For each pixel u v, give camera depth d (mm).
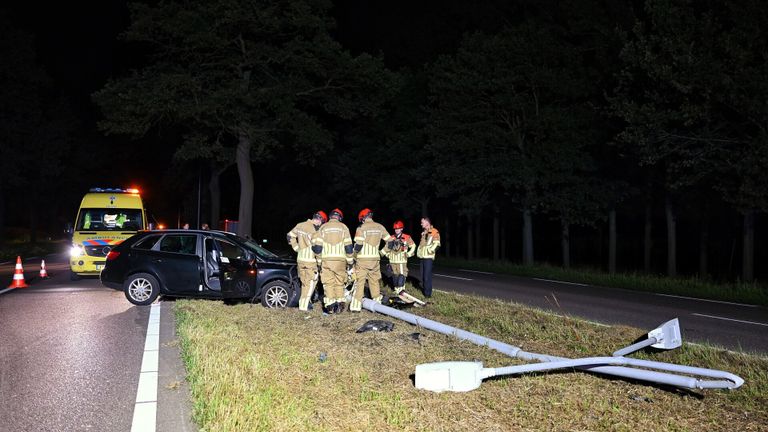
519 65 28672
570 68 29078
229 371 6637
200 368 6824
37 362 7621
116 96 24266
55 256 35906
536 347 8625
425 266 13617
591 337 9188
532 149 29156
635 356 8094
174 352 8125
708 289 17047
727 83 17844
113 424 5434
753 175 18750
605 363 6691
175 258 12445
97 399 6133
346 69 25969
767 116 17859
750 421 5648
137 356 7914
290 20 25188
